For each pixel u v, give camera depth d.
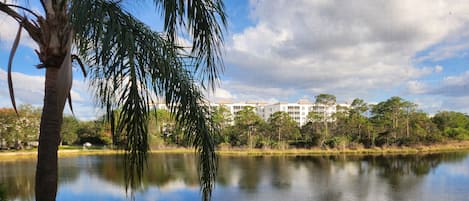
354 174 19.92
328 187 15.98
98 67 2.19
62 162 25.33
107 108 2.33
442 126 42.44
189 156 28.36
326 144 37.22
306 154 33.09
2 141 31.33
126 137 2.46
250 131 37.91
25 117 31.55
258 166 23.55
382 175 19.55
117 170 20.47
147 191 14.30
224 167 22.95
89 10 1.88
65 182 16.48
